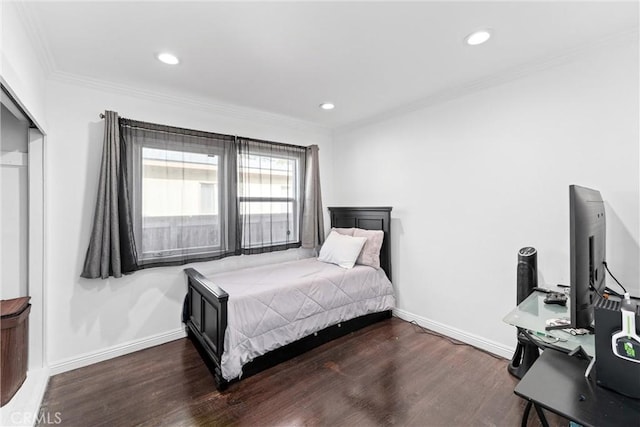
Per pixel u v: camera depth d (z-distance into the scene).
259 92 2.64
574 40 1.86
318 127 3.82
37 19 1.57
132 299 2.51
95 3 1.46
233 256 3.09
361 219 3.57
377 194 3.46
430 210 2.90
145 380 2.10
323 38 1.81
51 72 2.13
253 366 2.16
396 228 3.24
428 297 2.94
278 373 2.18
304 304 2.47
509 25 1.69
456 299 2.71
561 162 2.06
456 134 2.67
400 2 1.49
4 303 1.91
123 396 1.92
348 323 2.84
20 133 2.06
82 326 2.30
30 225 2.06
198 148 2.84
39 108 1.91
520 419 1.70
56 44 1.82
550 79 2.10
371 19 1.63
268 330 2.21
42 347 2.09
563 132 2.05
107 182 2.30
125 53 1.95
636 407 0.83
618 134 1.84
